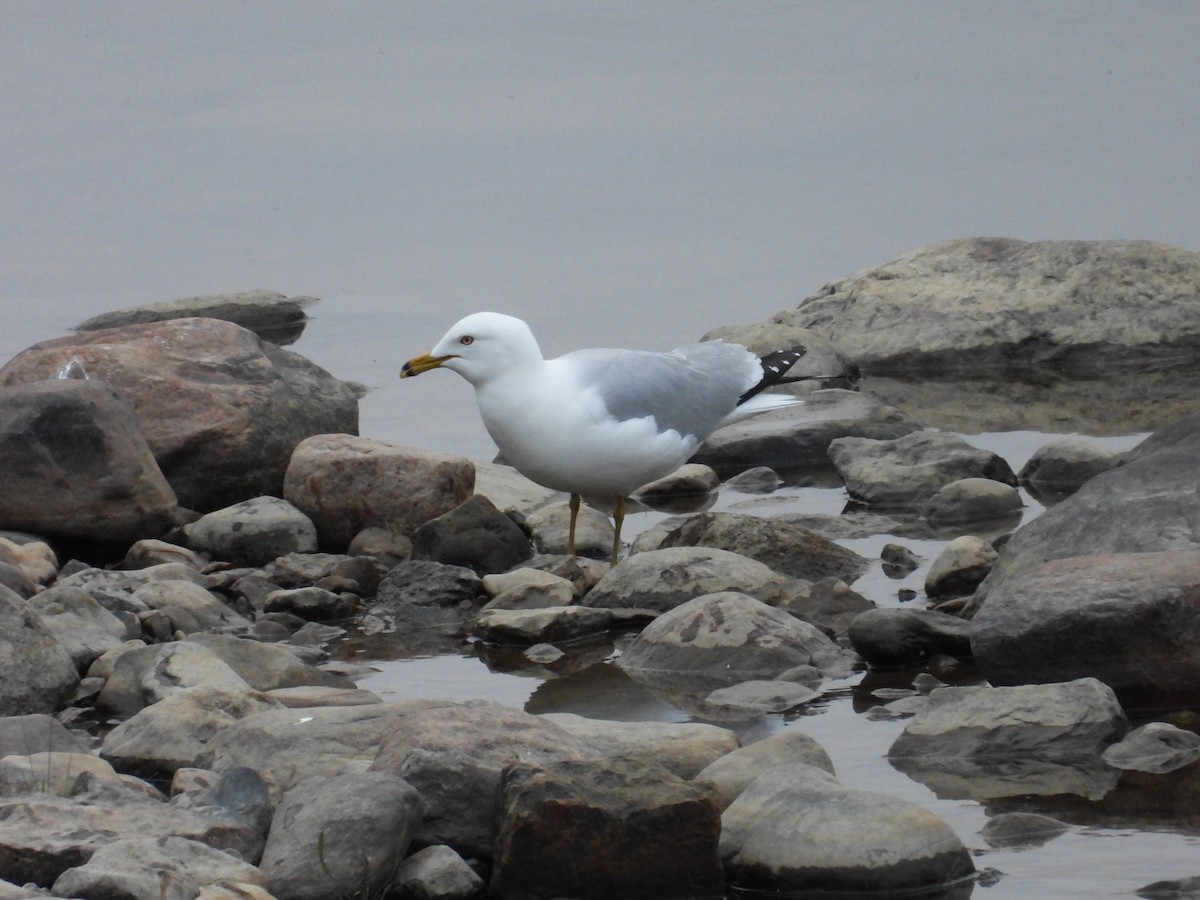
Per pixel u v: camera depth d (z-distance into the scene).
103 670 10.83
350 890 7.77
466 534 13.55
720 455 17.14
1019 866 7.99
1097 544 11.19
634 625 12.30
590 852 7.89
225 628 12.06
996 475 15.61
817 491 16.11
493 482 15.79
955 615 11.93
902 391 20.12
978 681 10.78
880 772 9.24
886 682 10.85
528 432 13.04
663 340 21.00
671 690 10.85
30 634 10.54
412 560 13.38
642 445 13.30
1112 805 8.62
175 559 13.30
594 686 10.97
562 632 12.00
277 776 8.77
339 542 14.07
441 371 20.44
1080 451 15.62
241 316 22.44
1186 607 9.89
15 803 8.02
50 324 22.44
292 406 15.25
